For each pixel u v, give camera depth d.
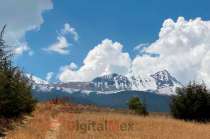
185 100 57.12
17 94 38.94
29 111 48.59
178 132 36.56
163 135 33.97
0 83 33.66
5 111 37.56
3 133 31.78
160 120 47.12
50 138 31.77
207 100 56.66
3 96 35.03
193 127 41.38
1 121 36.00
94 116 52.53
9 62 34.31
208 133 36.91
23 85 42.22
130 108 80.88
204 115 56.84
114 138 31.83
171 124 43.50
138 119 48.03
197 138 32.94
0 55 32.84
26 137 29.69
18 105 39.50
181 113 57.16
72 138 31.36
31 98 47.69
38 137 30.70
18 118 41.53
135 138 31.67
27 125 38.84
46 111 66.62
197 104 56.41
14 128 35.59
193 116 56.84
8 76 36.50
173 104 57.94
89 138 31.55
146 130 37.94
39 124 40.38
